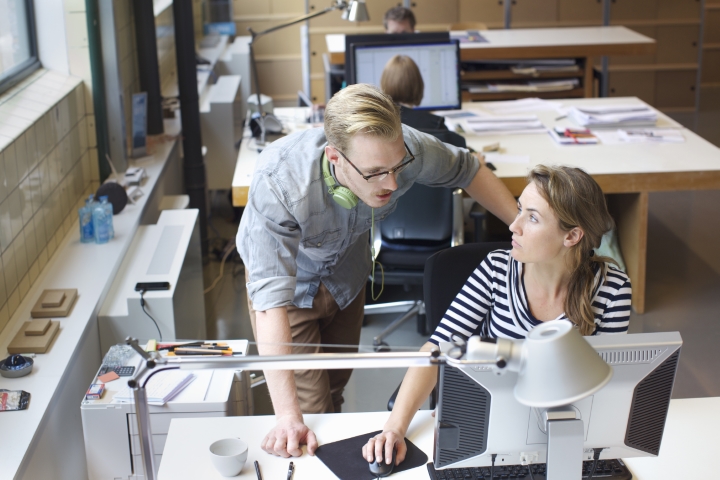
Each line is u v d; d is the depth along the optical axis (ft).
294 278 5.61
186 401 6.67
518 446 4.58
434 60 13.38
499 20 24.39
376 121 4.72
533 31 20.59
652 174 10.93
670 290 12.66
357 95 4.82
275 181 5.44
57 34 11.18
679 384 10.02
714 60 26.66
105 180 11.85
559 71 18.92
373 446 5.19
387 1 24.20
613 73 24.84
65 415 7.18
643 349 4.45
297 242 5.67
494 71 18.75
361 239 6.95
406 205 9.93
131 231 9.99
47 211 9.52
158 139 13.82
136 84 13.78
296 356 4.08
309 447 5.26
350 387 10.03
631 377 4.48
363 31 24.59
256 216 5.49
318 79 25.04
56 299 8.10
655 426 4.70
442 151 6.22
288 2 24.32
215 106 15.25
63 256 9.37
